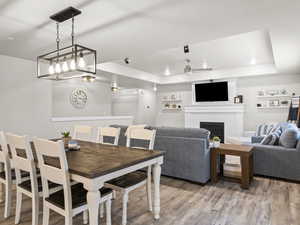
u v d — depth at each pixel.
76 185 1.88
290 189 2.88
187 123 7.46
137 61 5.38
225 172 3.53
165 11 2.10
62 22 2.35
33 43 3.04
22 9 2.06
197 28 2.53
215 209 2.30
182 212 2.24
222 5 1.98
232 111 6.64
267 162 3.34
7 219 2.08
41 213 2.19
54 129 4.43
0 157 2.14
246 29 2.57
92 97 7.99
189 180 3.14
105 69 5.28
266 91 6.46
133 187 2.03
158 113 8.76
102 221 2.06
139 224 2.00
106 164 1.65
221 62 5.63
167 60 5.29
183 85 8.11
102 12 2.13
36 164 1.89
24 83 3.93
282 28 2.55
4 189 2.85
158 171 2.11
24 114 3.93
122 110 10.34
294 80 6.05
